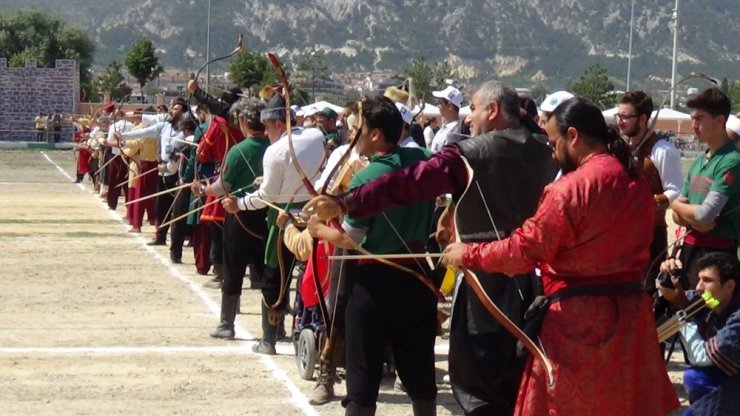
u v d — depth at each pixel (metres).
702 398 6.19
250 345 9.93
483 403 5.99
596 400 5.11
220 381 8.62
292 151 5.97
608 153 5.30
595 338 5.14
